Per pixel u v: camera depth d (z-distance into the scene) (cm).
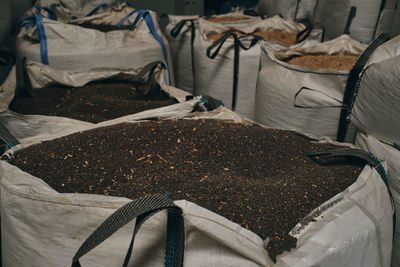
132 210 42
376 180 64
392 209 65
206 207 56
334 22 150
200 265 48
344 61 126
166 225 48
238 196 59
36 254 56
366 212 57
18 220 57
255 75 141
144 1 227
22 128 87
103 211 50
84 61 131
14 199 57
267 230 53
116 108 101
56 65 129
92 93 109
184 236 46
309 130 112
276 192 62
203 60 149
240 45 134
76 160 70
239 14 209
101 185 63
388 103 81
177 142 76
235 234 47
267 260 46
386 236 62
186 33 167
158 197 44
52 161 69
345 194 58
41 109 102
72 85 116
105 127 82
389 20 133
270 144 79
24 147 75
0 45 147
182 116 90
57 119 89
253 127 86
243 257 47
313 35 148
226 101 150
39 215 55
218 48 130
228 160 73
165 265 47
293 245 50
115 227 41
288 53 136
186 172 67
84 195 53
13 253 59
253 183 64
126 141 75
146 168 68
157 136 77
